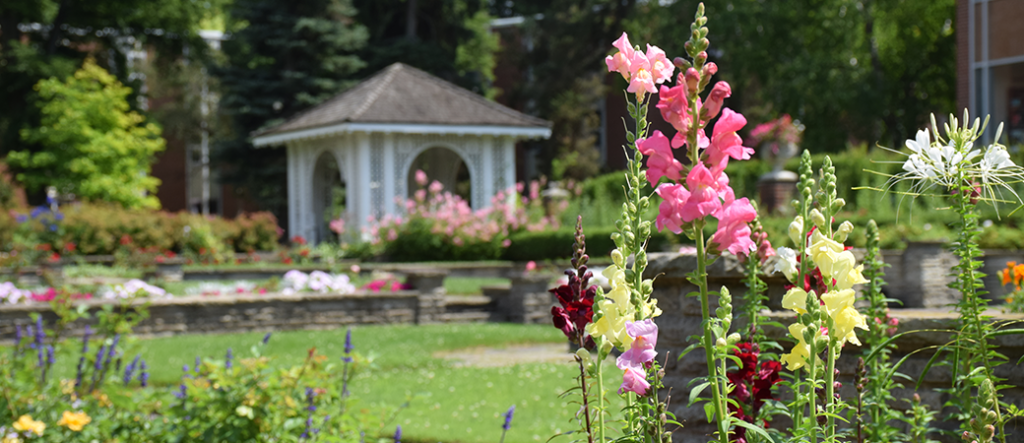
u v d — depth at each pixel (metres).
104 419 4.32
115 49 34.09
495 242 20.78
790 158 20.30
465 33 37.94
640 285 2.07
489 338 11.49
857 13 29.80
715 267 3.58
